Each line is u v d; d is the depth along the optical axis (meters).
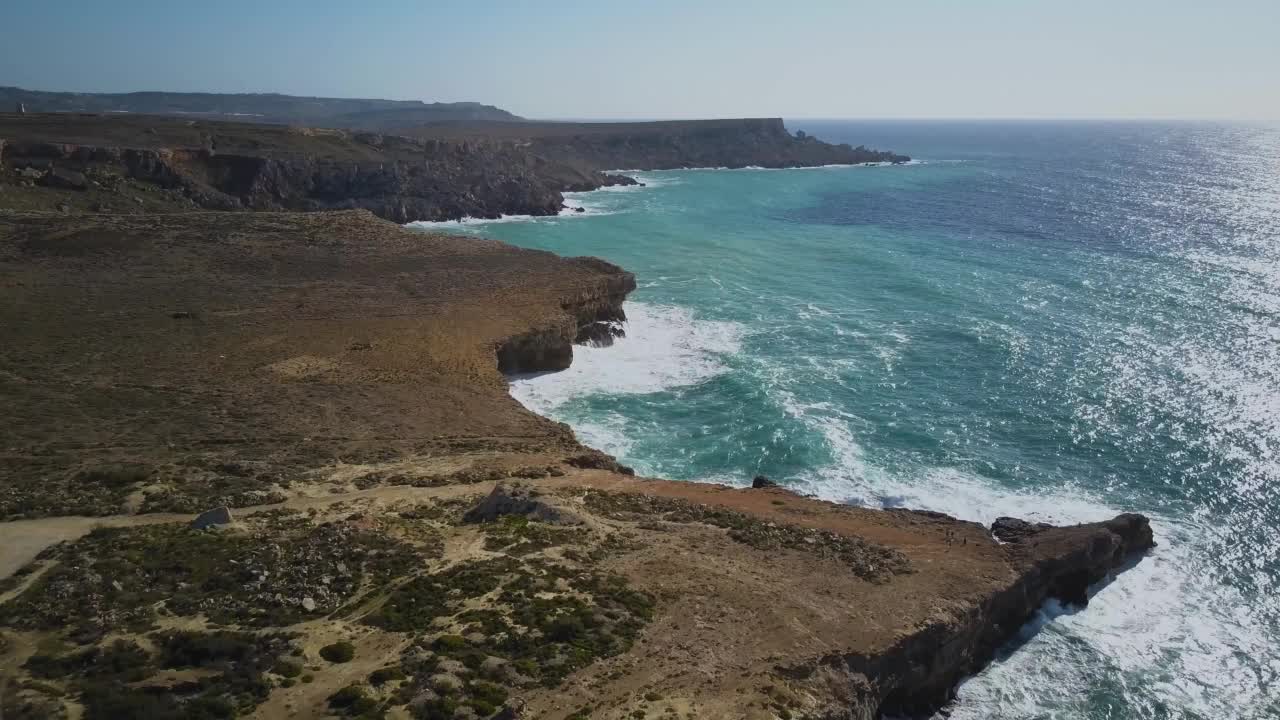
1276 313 68.25
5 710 18.52
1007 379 55.56
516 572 27.23
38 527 29.08
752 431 47.31
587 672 22.45
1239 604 33.31
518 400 51.50
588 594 26.38
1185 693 28.70
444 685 20.81
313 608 24.47
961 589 29.95
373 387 47.59
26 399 42.34
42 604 23.42
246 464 36.25
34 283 62.62
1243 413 49.31
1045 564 32.38
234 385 46.56
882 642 26.20
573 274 70.19
